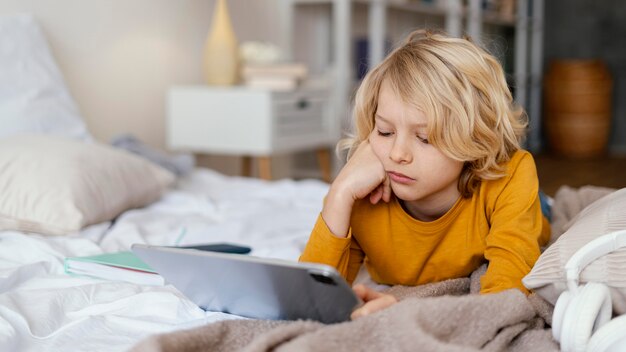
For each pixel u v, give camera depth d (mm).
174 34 3211
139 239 1562
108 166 1867
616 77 6590
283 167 3943
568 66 6035
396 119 939
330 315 844
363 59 3930
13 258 1378
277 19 3865
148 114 3080
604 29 6625
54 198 1641
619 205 951
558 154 6199
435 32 1106
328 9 4152
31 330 965
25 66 2248
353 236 1099
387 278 1144
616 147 6609
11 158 1725
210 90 3018
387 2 3996
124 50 2922
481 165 993
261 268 775
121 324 975
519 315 826
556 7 6770
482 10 5328
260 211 1854
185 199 2027
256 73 3111
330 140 3428
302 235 1576
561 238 924
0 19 2250
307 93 3215
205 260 820
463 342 774
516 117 1082
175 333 753
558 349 793
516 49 6113
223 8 3074
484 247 1046
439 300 780
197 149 3072
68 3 2637
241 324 845
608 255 852
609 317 794
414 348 706
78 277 1218
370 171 993
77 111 2355
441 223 1039
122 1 2900
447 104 928
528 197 1002
